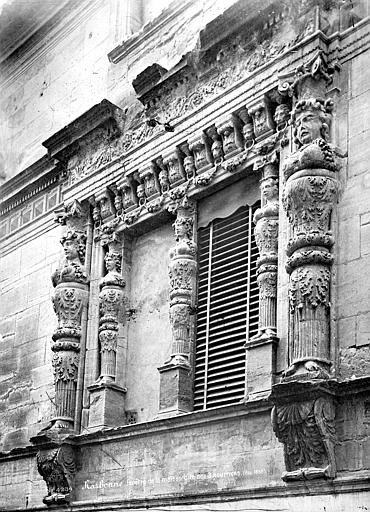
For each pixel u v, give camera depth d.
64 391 17.47
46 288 20.03
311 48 14.36
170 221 17.08
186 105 16.73
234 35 15.80
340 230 13.30
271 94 14.93
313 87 14.06
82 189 18.81
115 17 20.20
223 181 15.82
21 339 20.38
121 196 17.94
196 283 16.08
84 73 21.03
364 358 12.38
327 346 12.79
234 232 15.78
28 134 22.86
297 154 13.65
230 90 15.77
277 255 14.30
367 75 13.65
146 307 17.12
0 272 21.92
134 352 17.05
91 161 18.92
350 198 13.31
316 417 12.05
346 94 13.91
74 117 20.92
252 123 15.35
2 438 19.94
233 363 14.88
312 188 13.32
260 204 15.31
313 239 13.13
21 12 22.81
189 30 17.80
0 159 23.47
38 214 21.03
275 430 12.55
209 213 16.25
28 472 18.44
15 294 21.09
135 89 17.69
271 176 14.78
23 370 19.92
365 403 12.02
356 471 11.87
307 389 12.13
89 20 21.33
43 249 20.56
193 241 16.28
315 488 12.07
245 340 14.84
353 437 12.05
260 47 15.48
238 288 15.28
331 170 13.52
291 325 13.15
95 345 17.55
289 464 12.44
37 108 22.75
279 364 13.64
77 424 17.27
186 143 16.44
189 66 16.55
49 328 19.53
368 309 12.53
